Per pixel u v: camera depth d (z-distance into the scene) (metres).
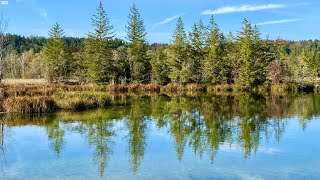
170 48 72.81
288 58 81.44
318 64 102.62
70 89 50.88
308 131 22.95
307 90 62.97
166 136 21.25
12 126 23.23
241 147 18.56
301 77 73.25
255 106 36.62
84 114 28.52
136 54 71.56
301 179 13.45
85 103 31.64
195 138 20.75
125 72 71.12
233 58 70.06
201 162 15.59
